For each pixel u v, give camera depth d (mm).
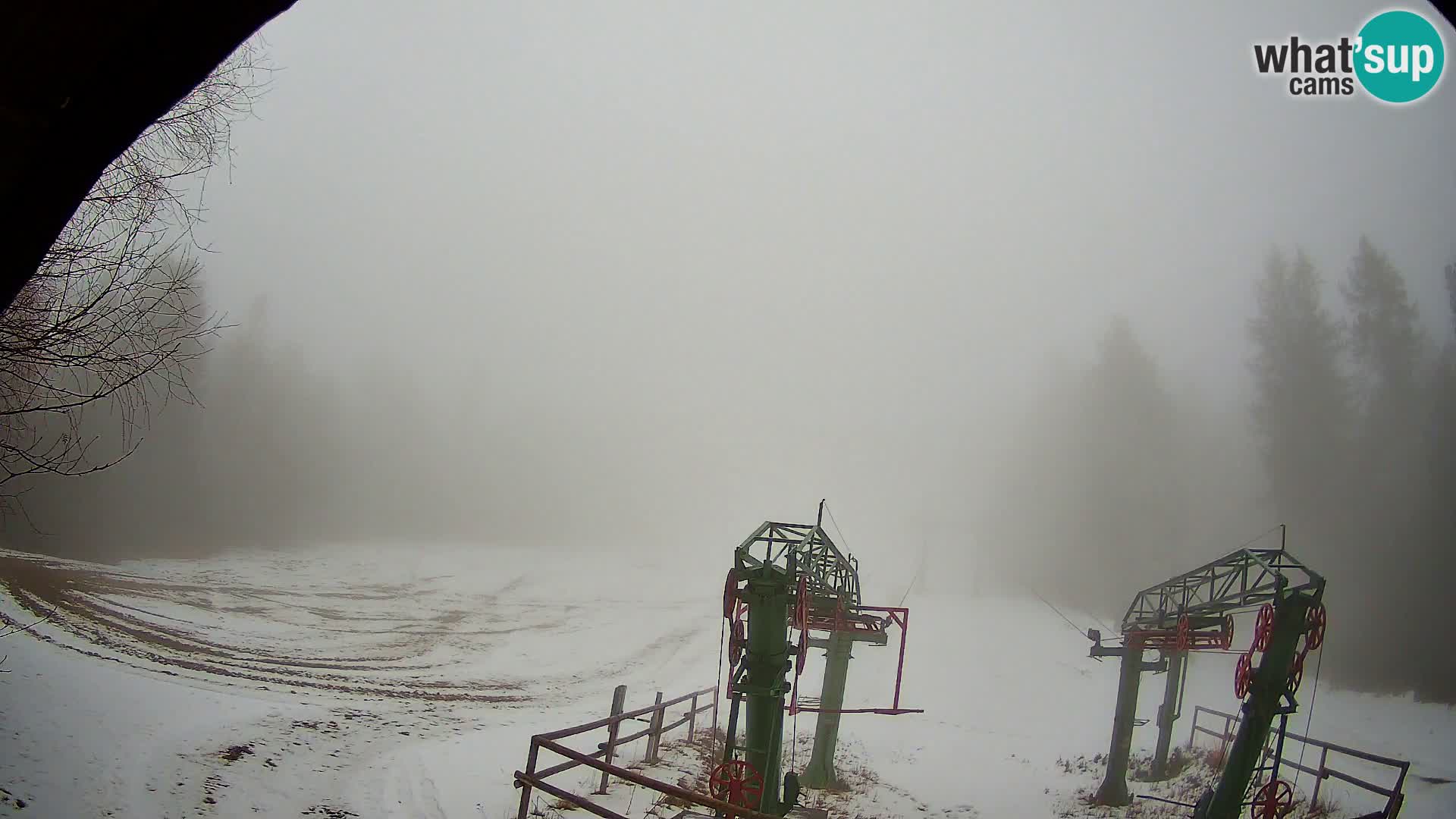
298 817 9766
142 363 8469
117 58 2588
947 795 17578
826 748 17406
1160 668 18266
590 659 31453
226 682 17000
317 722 14672
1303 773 18641
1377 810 15039
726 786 10570
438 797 11305
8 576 24125
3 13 2359
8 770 8727
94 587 27453
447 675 24203
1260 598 13531
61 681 12062
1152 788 18484
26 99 2541
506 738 16000
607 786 12633
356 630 31172
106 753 10133
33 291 7609
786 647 11164
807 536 12469
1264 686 11508
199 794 9812
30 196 2758
